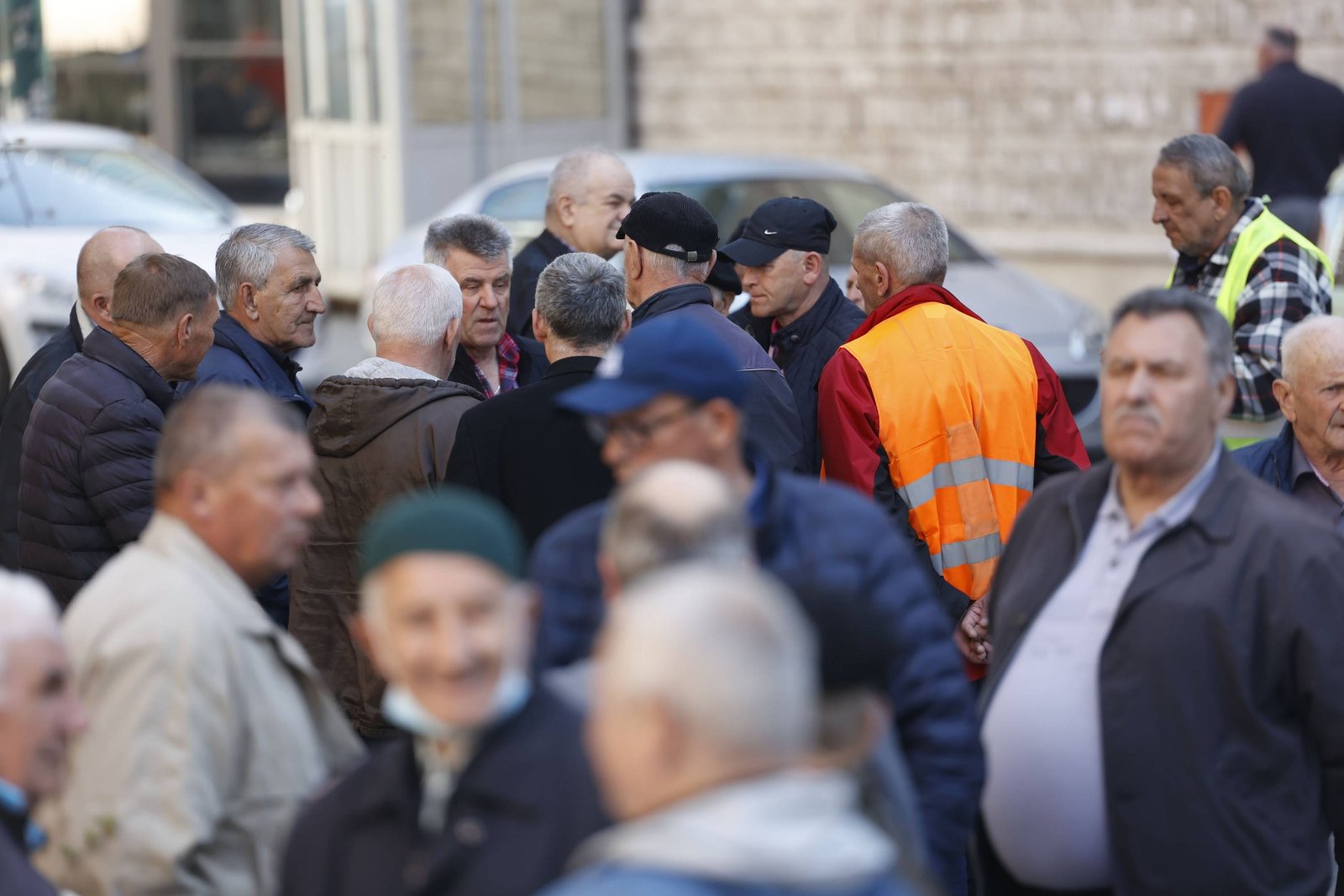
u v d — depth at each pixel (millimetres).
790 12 29578
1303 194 20562
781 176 21938
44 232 22203
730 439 6422
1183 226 11953
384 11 28516
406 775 5406
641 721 4047
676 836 4012
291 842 5523
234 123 38219
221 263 10789
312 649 9484
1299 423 9273
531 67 30328
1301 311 11617
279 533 6344
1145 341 6684
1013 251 27734
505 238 11547
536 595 5758
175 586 6199
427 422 9297
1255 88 20500
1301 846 6766
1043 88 27203
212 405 6332
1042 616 7043
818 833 4066
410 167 28875
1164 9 25922
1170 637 6680
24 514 9469
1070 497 7148
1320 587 6645
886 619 4926
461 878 5199
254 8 37594
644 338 6375
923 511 9812
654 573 5375
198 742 6070
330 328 29625
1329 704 6664
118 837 5992
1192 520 6762
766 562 6449
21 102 25016
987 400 9859
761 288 11398
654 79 31422
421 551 5180
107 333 9570
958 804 6418
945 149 28297
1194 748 6664
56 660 5609
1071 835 6910
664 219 9977
